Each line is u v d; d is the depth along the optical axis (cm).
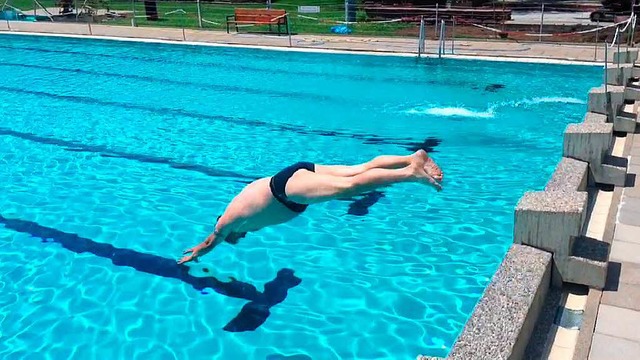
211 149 882
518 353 359
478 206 670
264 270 548
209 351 440
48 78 1395
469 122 1000
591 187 623
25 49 1766
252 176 778
